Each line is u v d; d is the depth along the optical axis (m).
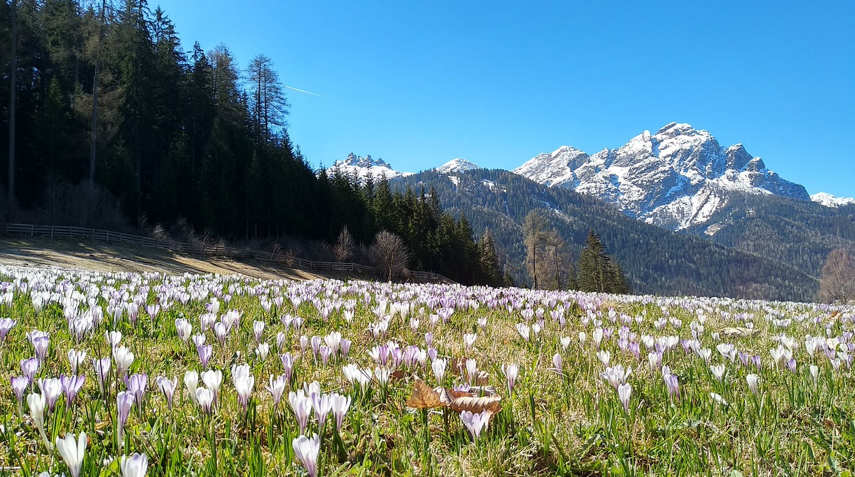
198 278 12.24
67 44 53.75
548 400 3.44
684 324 7.95
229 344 4.47
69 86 56.72
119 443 2.25
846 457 2.64
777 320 8.15
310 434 2.45
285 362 3.17
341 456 2.45
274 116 81.75
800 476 2.46
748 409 3.23
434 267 85.25
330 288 9.74
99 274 11.63
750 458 2.59
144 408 2.77
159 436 2.41
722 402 3.25
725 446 2.69
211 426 2.45
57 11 55.72
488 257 100.38
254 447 2.28
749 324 7.68
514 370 3.27
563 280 105.38
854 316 9.81
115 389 2.91
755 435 2.77
